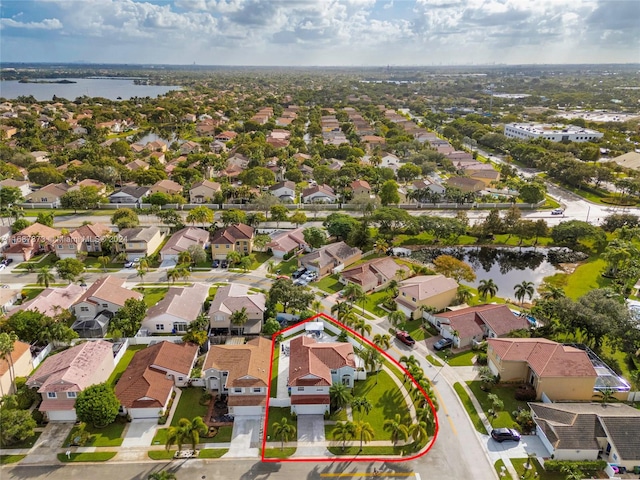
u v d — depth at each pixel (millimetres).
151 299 99625
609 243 124625
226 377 70312
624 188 177375
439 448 61562
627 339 78438
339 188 178750
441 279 100000
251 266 117812
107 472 57219
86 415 61344
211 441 62188
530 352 74062
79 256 119250
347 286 99125
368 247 132125
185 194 171875
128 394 66500
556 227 138000
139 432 63594
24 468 57625
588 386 70312
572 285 113375
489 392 72250
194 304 91688
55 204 160250
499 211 162000
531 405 66688
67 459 58906
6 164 184375
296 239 129000
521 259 132250
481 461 59688
